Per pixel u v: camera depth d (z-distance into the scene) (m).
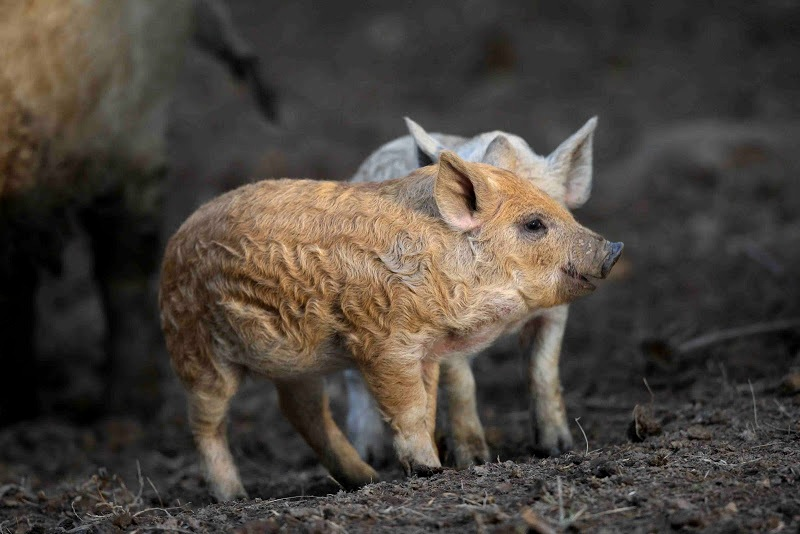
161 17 25.28
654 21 56.38
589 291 16.33
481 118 47.09
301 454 22.91
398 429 16.19
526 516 12.91
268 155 42.09
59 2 22.00
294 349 16.31
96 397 28.55
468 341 16.39
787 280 28.28
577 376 24.34
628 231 35.50
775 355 22.47
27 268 24.88
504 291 16.03
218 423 17.86
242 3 63.56
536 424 18.59
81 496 18.08
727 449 15.77
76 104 22.89
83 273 37.31
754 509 13.07
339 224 16.03
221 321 16.75
